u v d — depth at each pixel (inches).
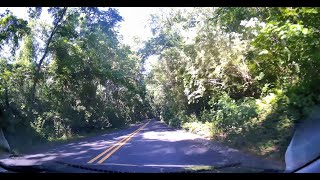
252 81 736.3
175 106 1713.8
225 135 680.4
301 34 370.6
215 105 945.5
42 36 1128.8
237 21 617.9
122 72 1697.8
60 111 1273.4
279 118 473.7
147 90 3169.3
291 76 548.4
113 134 1230.9
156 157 443.5
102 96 1931.6
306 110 402.3
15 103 924.0
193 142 670.5
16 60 1095.0
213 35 824.3
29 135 738.8
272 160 369.4
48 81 1224.2
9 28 887.7
